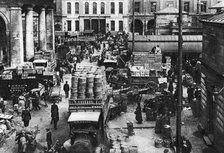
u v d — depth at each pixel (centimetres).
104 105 2353
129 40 5284
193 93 3338
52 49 5866
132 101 3378
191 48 5197
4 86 3456
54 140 2464
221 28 2072
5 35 4788
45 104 3319
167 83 3997
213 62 2261
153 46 5219
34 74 3900
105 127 2397
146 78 3750
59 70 4569
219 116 2123
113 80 3816
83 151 1866
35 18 8131
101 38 8444
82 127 2047
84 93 2234
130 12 9950
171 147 2311
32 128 2677
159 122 2570
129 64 4541
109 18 9812
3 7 4256
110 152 2111
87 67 2739
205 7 9694
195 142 2388
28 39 4841
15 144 2419
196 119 2891
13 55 4300
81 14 9825
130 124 2538
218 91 2130
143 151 2253
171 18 7275
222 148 2061
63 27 9844
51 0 5741
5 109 3153
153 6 9888
